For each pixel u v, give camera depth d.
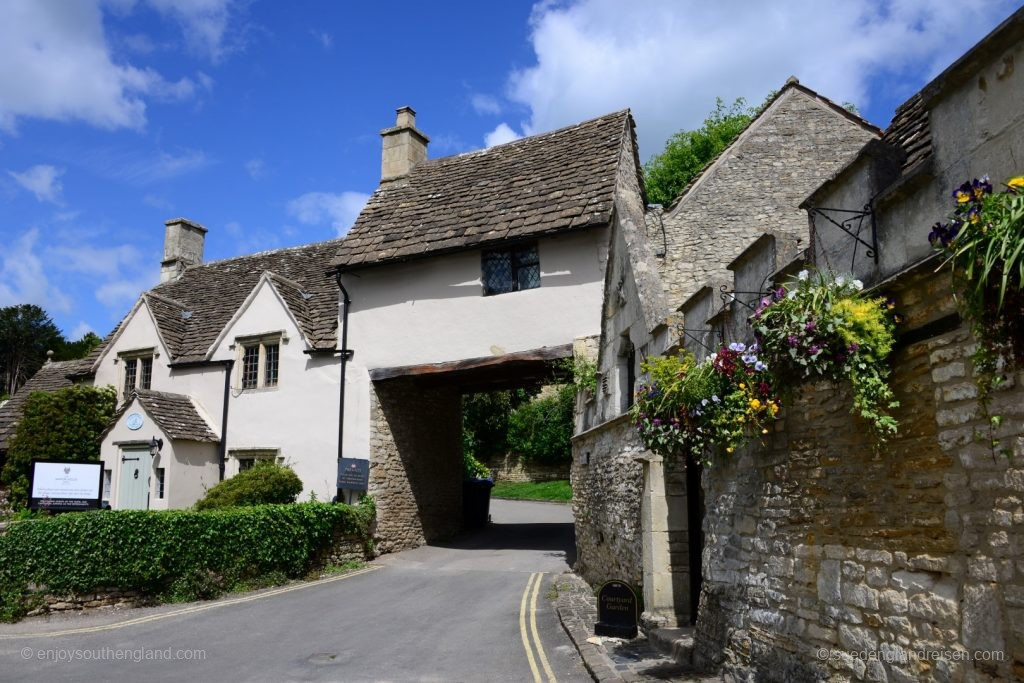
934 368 4.42
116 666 8.34
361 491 16.73
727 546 6.88
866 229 5.24
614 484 10.62
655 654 7.75
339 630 10.06
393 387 17.98
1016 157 3.92
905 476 4.64
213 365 19.20
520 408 36.69
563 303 15.34
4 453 20.45
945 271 4.34
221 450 18.56
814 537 5.50
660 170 29.83
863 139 16.00
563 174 16.88
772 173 15.95
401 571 15.07
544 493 32.56
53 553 11.46
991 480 3.95
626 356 11.02
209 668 8.18
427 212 17.94
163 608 11.84
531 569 14.68
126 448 18.03
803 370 5.00
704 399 6.24
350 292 17.77
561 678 7.44
